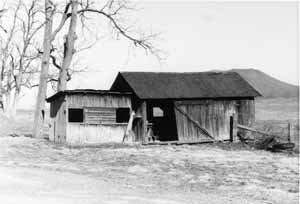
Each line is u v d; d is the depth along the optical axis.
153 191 15.21
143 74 38.47
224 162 25.36
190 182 18.48
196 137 36.88
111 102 34.97
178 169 22.17
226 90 38.38
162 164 23.70
